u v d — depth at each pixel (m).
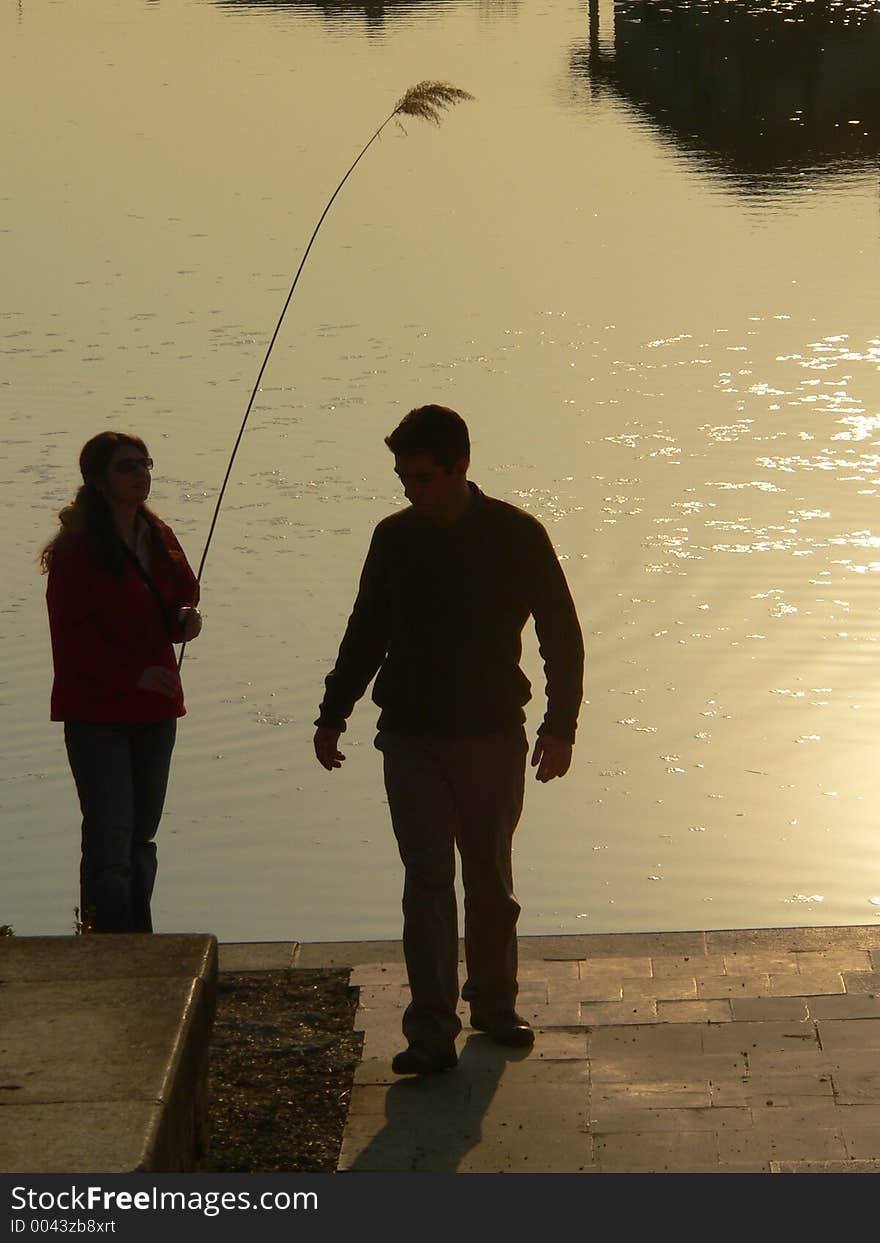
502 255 64.56
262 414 44.00
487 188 79.31
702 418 42.94
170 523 36.12
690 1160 9.66
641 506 36.72
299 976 12.64
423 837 10.92
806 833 24.09
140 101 107.56
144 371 48.75
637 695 28.52
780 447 40.44
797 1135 9.91
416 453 10.42
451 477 10.53
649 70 114.94
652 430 42.00
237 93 108.75
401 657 10.89
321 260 64.06
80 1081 8.08
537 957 12.75
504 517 10.77
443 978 10.95
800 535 34.88
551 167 84.62
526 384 46.59
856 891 22.67
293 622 31.27
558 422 42.97
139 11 158.00
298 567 33.62
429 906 10.95
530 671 30.14
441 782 10.95
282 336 52.50
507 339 51.53
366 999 12.14
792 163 83.81
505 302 56.56
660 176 81.81
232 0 166.38
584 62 118.56
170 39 136.75
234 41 134.38
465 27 138.25
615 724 27.61
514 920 11.34
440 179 81.88
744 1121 10.09
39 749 27.47
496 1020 11.38
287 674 29.38
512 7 152.75
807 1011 11.52
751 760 26.25
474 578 10.71
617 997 11.95
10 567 34.16
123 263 64.38
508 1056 11.14
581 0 157.38
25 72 122.56
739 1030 11.30
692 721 27.62
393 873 23.61
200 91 110.06
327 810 25.36
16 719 28.45
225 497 37.62
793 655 29.62
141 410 44.78
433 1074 10.91
